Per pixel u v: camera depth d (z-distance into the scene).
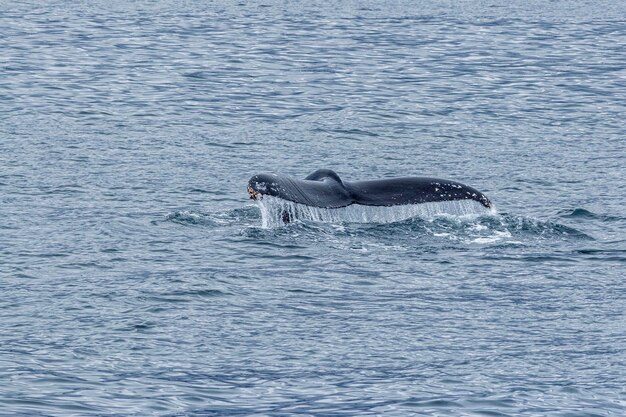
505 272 70.69
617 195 94.56
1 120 123.56
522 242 77.00
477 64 172.75
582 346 57.50
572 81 158.75
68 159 104.62
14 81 149.88
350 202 74.81
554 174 103.12
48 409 48.78
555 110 138.00
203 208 87.69
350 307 63.62
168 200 90.06
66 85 148.50
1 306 62.56
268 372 53.72
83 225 80.88
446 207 80.62
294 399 50.47
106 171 100.19
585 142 119.00
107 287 66.44
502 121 130.88
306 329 59.81
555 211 88.38
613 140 120.19
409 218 79.25
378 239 76.44
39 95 140.62
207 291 65.94
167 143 114.56
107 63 167.88
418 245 75.56
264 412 48.91
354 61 174.38
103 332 58.72
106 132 119.06
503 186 98.31
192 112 133.00
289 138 119.69
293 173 103.94
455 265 71.94
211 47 185.88
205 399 50.38
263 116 131.88
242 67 167.38
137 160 105.62
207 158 108.06
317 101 142.38
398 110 137.12
